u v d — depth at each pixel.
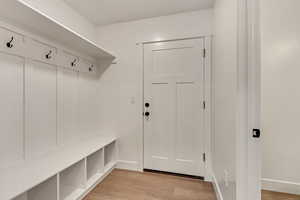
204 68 2.17
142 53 2.43
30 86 1.53
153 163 2.41
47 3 1.74
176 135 2.31
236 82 1.09
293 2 1.77
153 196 1.79
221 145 1.58
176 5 2.07
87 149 1.92
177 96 2.30
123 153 2.53
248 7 1.05
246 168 1.06
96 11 2.21
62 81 1.93
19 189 1.08
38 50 1.59
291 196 1.75
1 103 1.29
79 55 2.20
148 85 2.42
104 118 2.61
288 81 1.81
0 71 1.28
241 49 1.07
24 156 1.47
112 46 2.56
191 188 1.96
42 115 1.66
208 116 2.15
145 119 2.44
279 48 1.82
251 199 1.05
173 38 2.28
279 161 1.84
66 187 1.81
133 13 2.26
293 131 1.80
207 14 2.14
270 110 1.87
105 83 2.60
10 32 1.34
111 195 1.81
